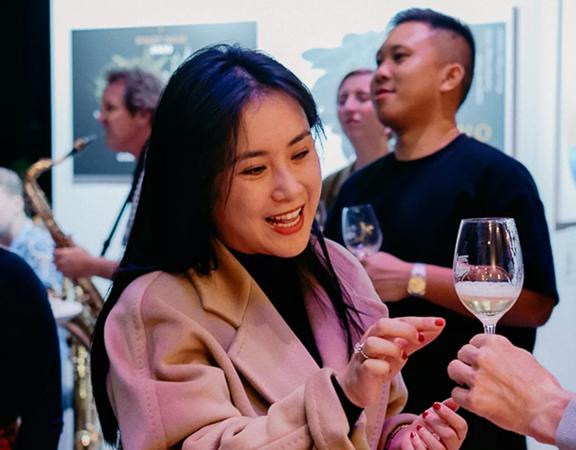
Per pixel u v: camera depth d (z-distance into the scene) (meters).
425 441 1.44
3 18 4.89
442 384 2.46
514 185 2.46
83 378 3.79
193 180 1.35
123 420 1.30
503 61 3.95
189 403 1.28
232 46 1.45
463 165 2.53
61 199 4.54
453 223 2.51
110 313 1.40
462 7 3.98
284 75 1.39
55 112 4.52
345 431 1.20
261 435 1.22
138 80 3.71
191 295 1.41
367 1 4.11
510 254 1.44
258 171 1.35
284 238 1.39
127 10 4.39
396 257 2.58
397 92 2.60
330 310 1.56
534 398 1.33
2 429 2.15
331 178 3.92
